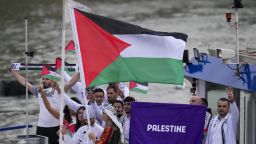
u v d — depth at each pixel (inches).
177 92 2037.4
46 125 976.9
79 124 915.4
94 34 812.0
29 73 2316.7
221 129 863.7
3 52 3021.7
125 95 1234.0
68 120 974.4
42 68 1013.8
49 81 976.3
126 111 935.7
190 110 803.4
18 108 1893.5
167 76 818.8
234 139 864.9
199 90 1061.1
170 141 804.0
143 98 1983.3
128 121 933.8
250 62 941.2
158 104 799.1
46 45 3120.1
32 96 2092.8
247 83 882.1
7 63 2755.9
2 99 2050.9
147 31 819.4
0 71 2549.2
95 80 805.2
